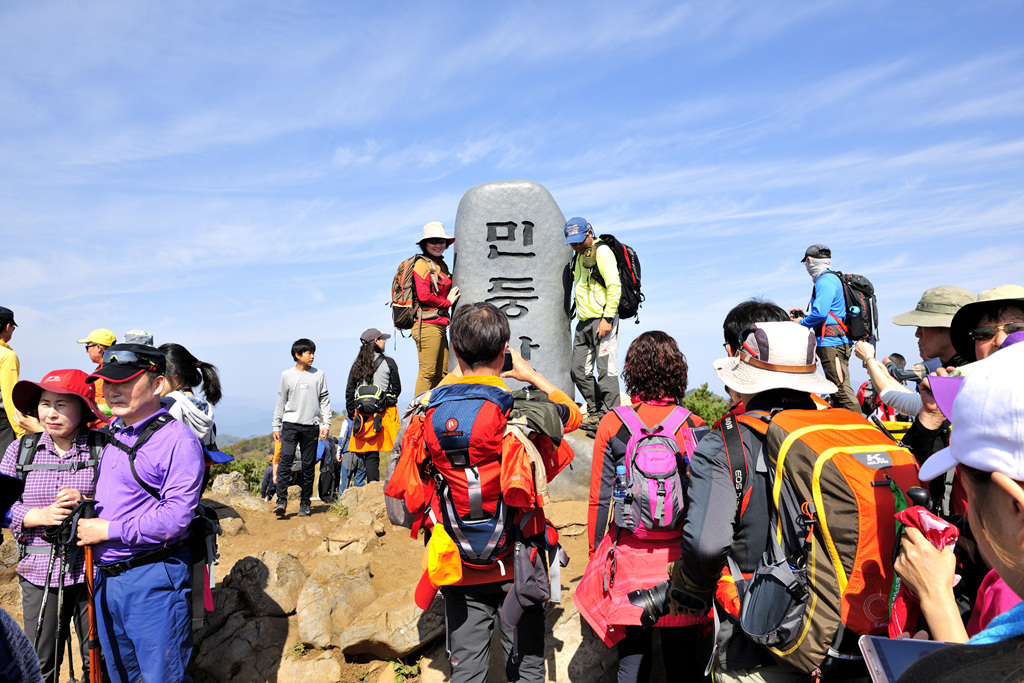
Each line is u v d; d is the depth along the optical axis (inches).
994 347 102.8
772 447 83.4
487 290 262.5
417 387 273.1
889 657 40.3
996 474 35.2
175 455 126.2
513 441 108.4
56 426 131.3
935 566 60.6
